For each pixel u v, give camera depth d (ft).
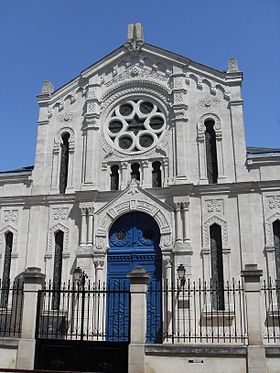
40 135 95.61
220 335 73.92
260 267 76.69
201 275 78.64
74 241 86.07
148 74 94.89
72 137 93.86
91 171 89.10
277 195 79.77
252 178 82.02
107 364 53.78
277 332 71.87
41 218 89.04
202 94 90.33
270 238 77.66
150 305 79.66
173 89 90.94
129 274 55.88
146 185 86.84
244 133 85.30
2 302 83.87
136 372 51.75
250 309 52.49
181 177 84.38
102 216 85.40
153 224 84.48
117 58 97.04
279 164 81.61
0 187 93.56
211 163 86.48
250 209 79.92
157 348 52.65
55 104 97.50
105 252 83.51
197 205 82.84
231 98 88.28
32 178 92.22
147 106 93.86
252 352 50.39
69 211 88.17
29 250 86.94
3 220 90.63
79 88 97.30
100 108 94.89
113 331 72.79
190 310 76.18
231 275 77.30
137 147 90.12
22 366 55.31
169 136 88.94
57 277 85.10
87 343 55.31
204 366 51.03
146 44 96.02
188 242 79.87
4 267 87.81
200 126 88.17
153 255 82.74
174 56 93.56
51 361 55.57
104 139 92.22
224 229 80.07
